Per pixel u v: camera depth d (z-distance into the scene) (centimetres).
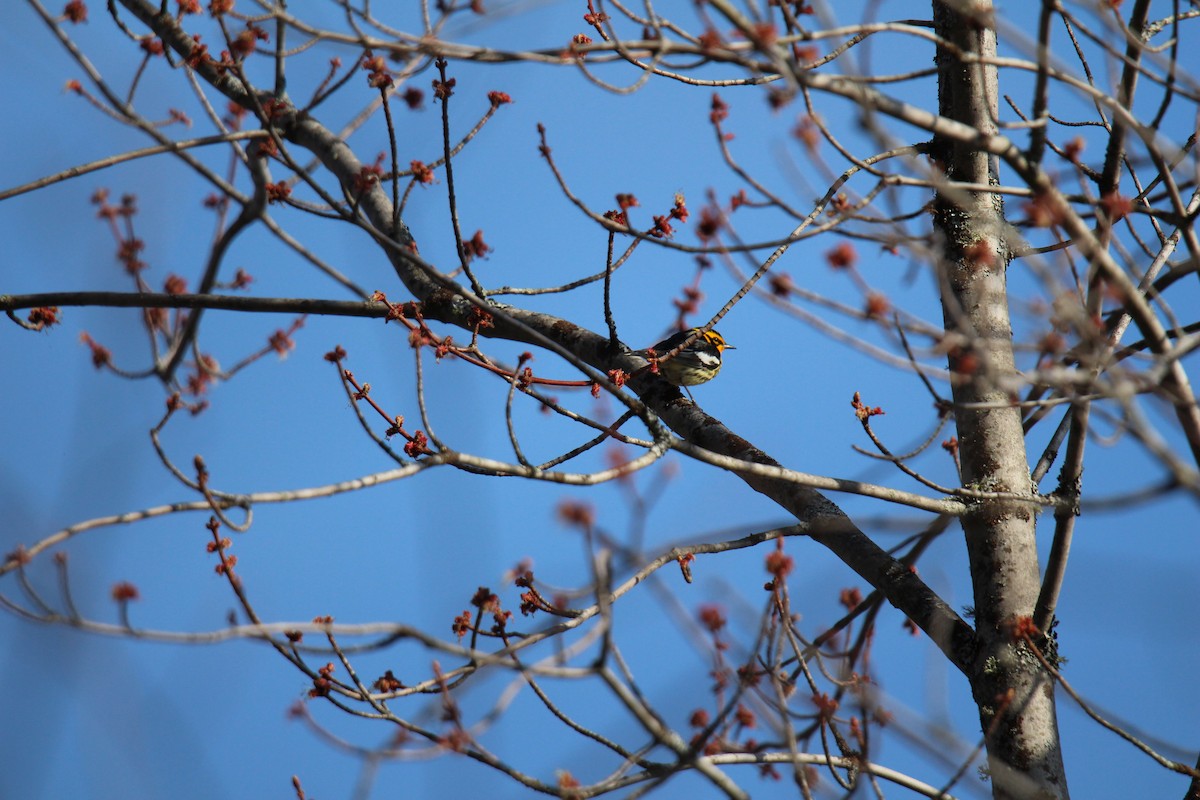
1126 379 837
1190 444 976
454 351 1141
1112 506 806
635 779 906
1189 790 1048
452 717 864
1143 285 1095
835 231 893
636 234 950
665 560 1099
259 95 1587
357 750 882
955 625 1195
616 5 891
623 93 900
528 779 904
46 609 786
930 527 1217
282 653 977
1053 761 1104
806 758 1020
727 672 866
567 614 1046
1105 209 959
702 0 827
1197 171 957
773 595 829
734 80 1065
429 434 977
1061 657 1153
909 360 840
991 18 909
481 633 1024
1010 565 1184
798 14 944
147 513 899
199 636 734
